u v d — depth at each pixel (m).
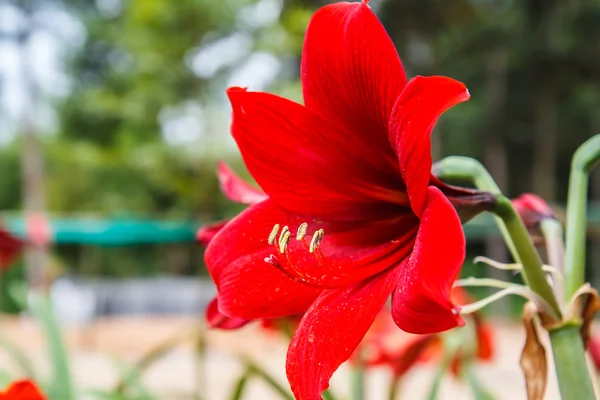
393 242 1.26
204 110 16.34
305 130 1.29
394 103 1.13
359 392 2.57
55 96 23.83
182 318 18.34
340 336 1.12
